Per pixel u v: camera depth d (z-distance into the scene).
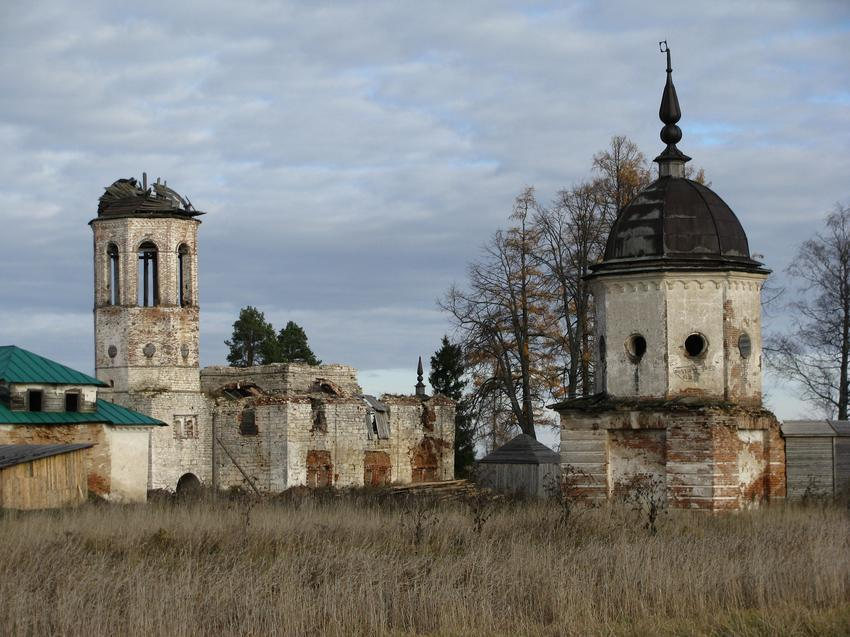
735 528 35.56
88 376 59.25
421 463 81.19
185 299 72.69
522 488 58.12
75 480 48.62
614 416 40.88
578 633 24.80
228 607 25.72
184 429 71.56
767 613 25.84
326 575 27.94
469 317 66.94
